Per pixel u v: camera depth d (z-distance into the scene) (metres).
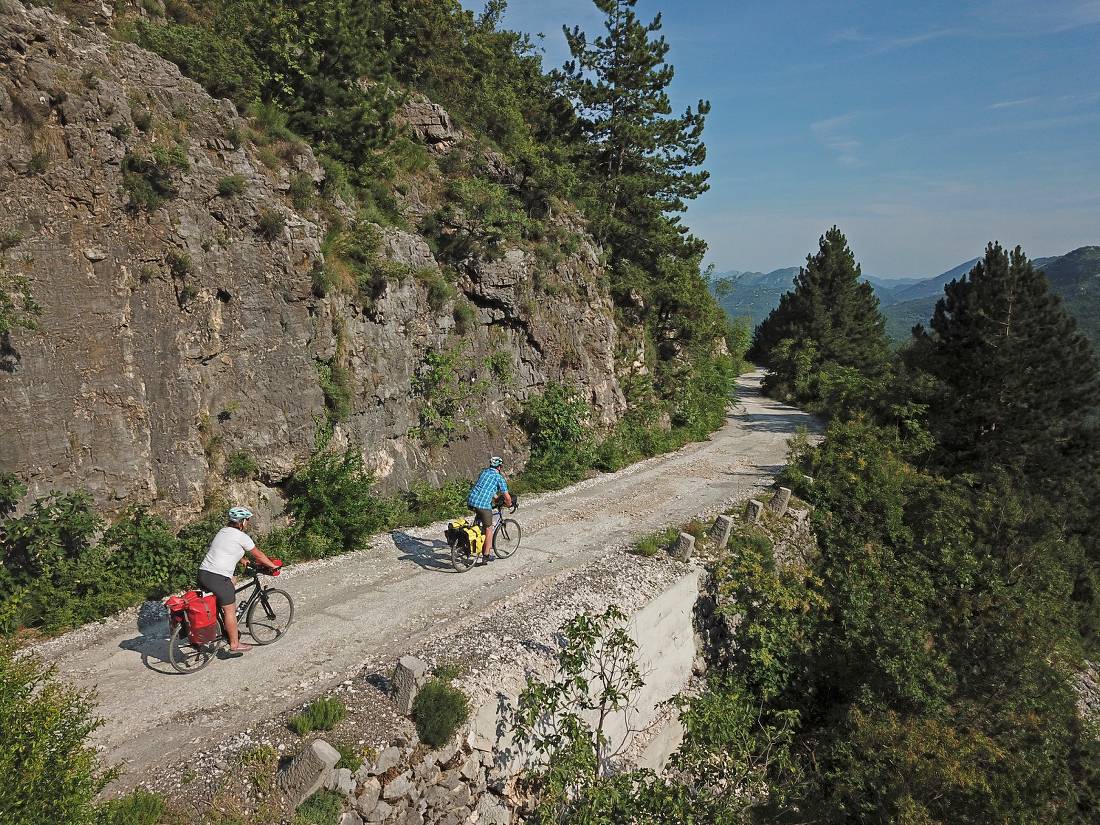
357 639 8.31
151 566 9.06
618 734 9.10
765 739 9.98
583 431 19.88
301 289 11.74
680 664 10.73
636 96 28.27
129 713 6.41
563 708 7.72
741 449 24.64
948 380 25.00
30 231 8.64
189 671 7.28
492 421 17.16
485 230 17.56
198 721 6.34
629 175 27.64
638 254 27.98
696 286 30.66
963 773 9.31
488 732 7.05
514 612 9.34
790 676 11.56
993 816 9.31
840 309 42.06
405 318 14.46
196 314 10.38
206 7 14.51
